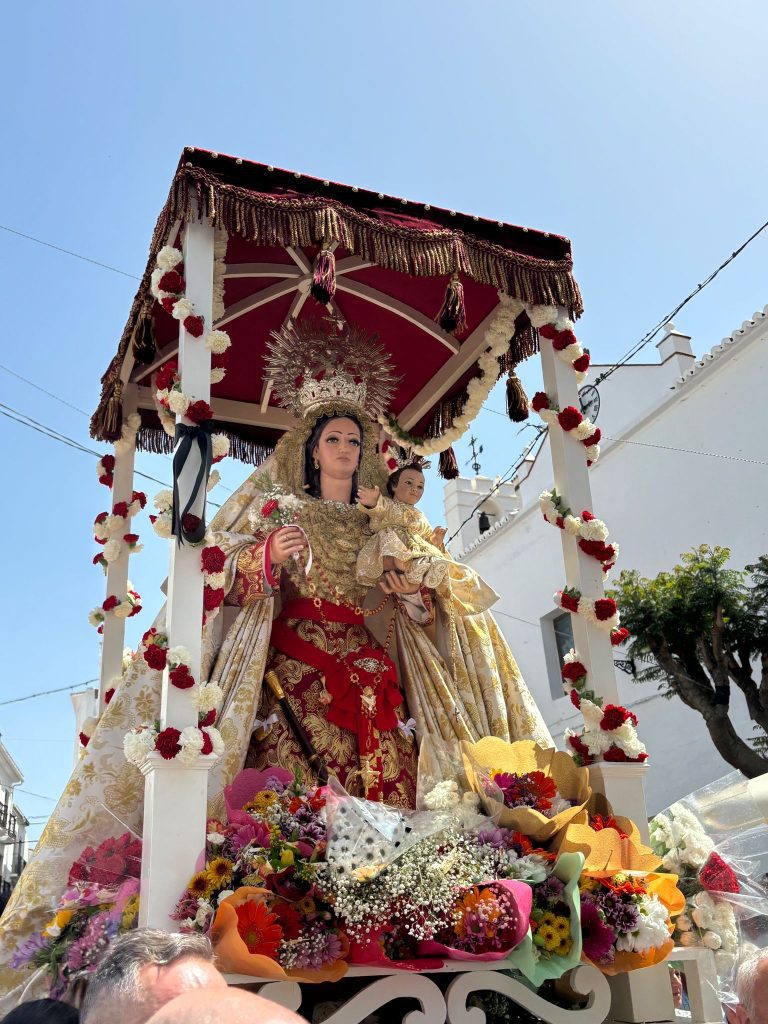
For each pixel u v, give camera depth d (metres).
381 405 6.48
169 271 4.79
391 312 7.00
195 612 4.36
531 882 4.25
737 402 15.78
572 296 5.88
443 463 7.82
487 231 5.79
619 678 17.42
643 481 17.34
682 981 5.35
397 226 5.21
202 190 4.79
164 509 4.48
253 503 5.73
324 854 3.94
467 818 4.57
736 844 5.00
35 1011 2.80
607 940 4.25
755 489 15.30
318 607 5.58
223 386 7.59
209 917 3.66
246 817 4.14
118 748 4.79
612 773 4.96
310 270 6.52
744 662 12.36
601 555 5.42
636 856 4.58
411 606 5.93
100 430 7.05
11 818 32.16
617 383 18.25
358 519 5.93
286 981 3.69
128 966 2.15
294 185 5.16
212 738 4.07
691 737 15.86
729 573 12.62
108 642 6.73
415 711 5.57
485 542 21.61
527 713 5.84
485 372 6.89
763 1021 2.81
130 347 6.53
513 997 4.11
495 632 6.07
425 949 3.94
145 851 3.95
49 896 4.37
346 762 5.16
